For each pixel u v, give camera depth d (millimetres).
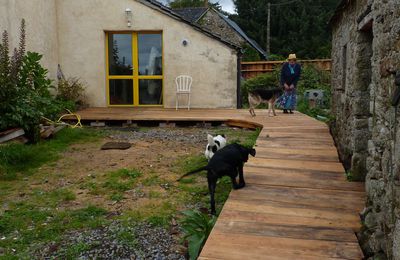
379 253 2775
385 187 2867
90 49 11492
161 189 4977
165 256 3357
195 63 11430
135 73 11703
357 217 3480
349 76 5332
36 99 7438
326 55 29875
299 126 8062
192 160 6223
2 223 3918
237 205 3781
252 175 4715
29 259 3293
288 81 10320
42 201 4609
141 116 9703
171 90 11562
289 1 35469
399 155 2455
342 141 5934
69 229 3859
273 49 33875
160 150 7023
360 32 4578
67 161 6312
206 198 4613
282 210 3654
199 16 26094
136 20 11336
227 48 11328
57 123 8336
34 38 10008
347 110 5480
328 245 2967
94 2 11344
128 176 5492
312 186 4320
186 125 9586
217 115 9961
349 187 4285
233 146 4324
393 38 2693
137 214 4188
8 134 6543
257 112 10688
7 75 6758
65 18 11453
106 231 3814
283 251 2883
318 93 13562
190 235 3404
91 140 7867
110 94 11797
